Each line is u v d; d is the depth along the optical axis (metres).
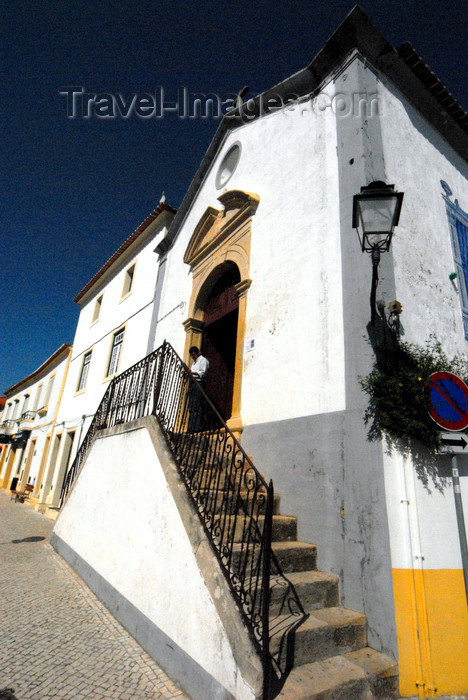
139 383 5.80
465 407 3.31
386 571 2.95
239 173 7.26
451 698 2.68
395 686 2.62
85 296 16.45
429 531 3.10
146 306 10.51
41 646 3.34
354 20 4.96
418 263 4.44
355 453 3.47
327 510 3.62
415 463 3.24
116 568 4.33
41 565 6.09
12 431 24.91
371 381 3.42
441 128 5.94
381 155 4.62
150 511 3.89
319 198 4.97
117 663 3.09
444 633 2.86
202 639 2.62
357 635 2.89
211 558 2.83
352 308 3.96
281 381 4.79
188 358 7.38
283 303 5.11
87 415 12.55
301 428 4.21
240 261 6.39
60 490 13.62
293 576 3.28
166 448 3.99
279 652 2.45
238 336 5.86
